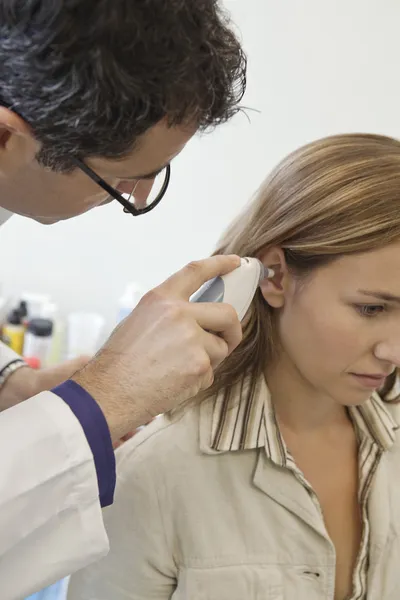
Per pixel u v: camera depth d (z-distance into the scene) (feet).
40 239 4.87
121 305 4.75
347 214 2.21
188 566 2.43
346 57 4.31
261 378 2.60
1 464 1.72
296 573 2.44
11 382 2.83
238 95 1.90
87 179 1.84
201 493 2.45
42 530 1.81
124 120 1.62
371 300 2.20
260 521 2.45
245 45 4.33
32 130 1.68
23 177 1.86
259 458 2.49
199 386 1.93
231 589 2.40
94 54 1.50
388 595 2.54
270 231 2.41
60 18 1.47
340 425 2.75
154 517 2.45
